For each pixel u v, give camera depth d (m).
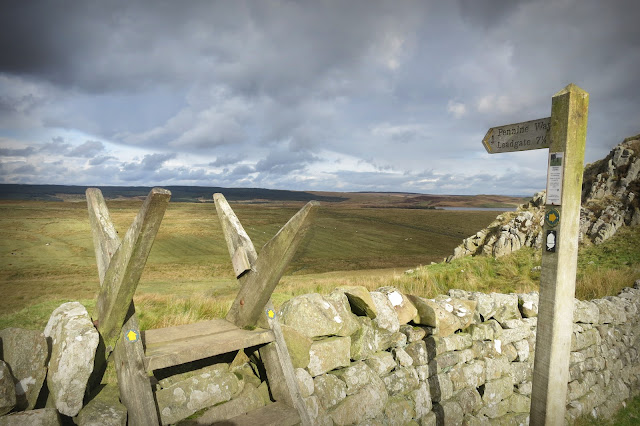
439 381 4.06
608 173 17.50
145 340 2.38
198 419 2.38
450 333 4.43
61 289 24.47
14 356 2.06
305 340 3.01
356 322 3.53
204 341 2.33
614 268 12.05
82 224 66.38
